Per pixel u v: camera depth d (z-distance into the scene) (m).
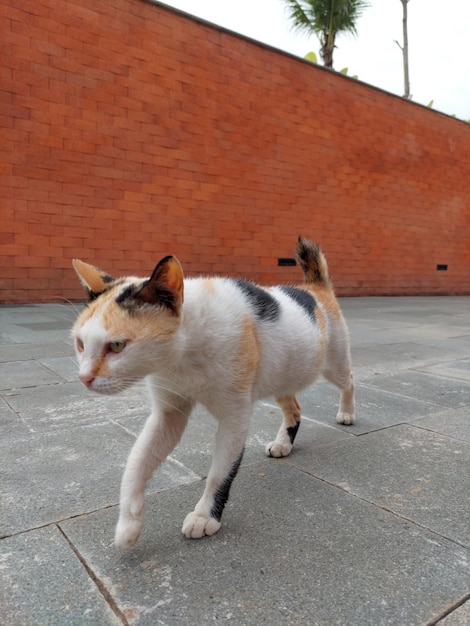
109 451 0.62
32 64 1.85
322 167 2.77
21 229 1.91
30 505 0.49
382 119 3.01
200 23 2.23
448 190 3.48
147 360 0.41
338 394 0.92
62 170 1.97
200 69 2.26
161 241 2.25
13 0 1.79
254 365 0.47
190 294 0.45
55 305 1.97
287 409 0.64
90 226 2.05
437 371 1.12
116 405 0.81
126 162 2.11
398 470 0.59
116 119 2.06
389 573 0.39
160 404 0.47
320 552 0.42
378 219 3.09
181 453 0.62
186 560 0.41
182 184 2.27
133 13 2.05
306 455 0.63
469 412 0.82
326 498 0.52
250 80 2.43
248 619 0.34
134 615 0.34
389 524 0.46
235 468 0.47
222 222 2.42
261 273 2.59
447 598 0.36
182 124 2.24
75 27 1.93
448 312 2.37
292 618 0.34
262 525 0.46
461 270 3.68
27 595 0.36
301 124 2.65
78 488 0.52
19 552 0.41
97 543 0.43
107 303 0.41
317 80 2.68
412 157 3.22
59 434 0.68
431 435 0.71
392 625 0.33
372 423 0.76
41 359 1.11
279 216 2.62
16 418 0.74
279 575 0.39
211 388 0.45
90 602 0.35
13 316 1.69
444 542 0.43
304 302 0.61
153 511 0.48
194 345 0.43
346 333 0.72
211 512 0.45
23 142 1.88
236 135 2.42
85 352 0.40
